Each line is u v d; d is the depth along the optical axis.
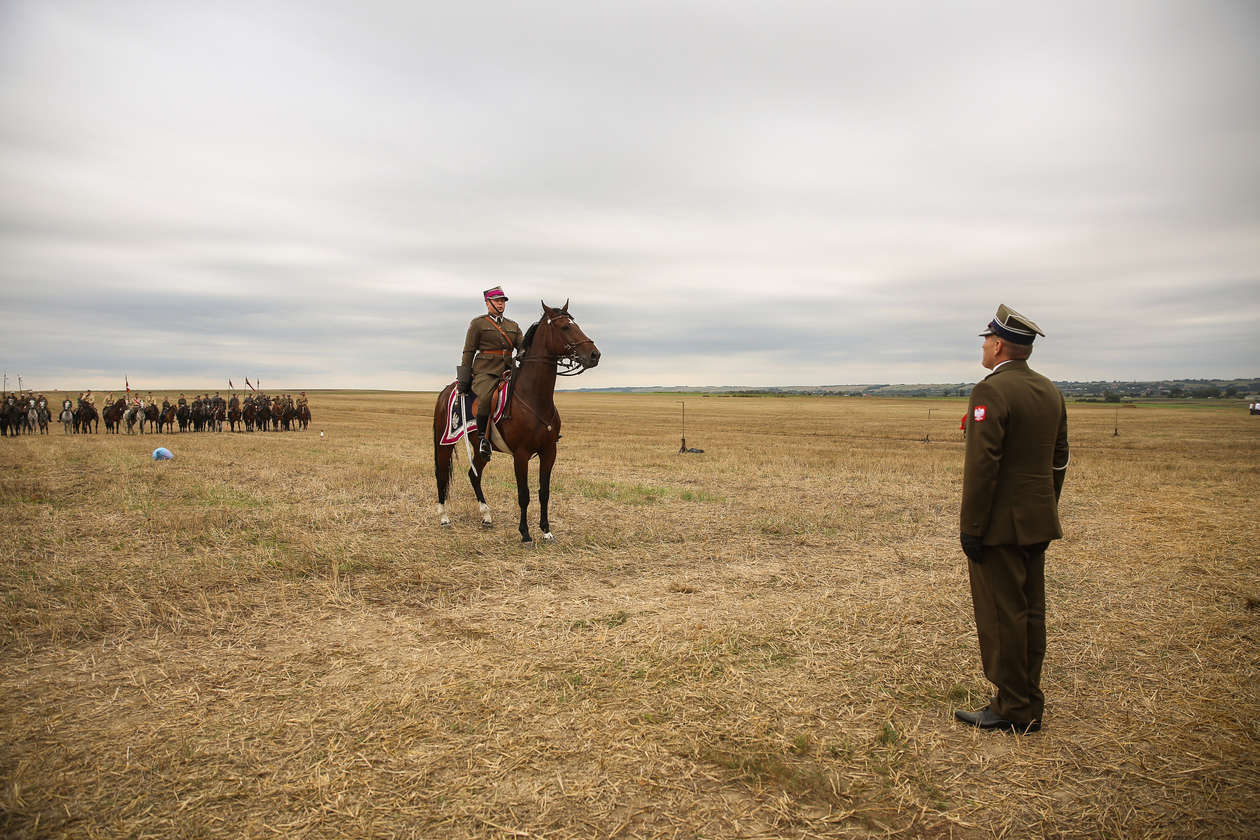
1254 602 5.85
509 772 3.25
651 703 3.97
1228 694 4.12
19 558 7.08
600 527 9.16
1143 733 3.65
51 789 3.06
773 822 2.91
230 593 6.06
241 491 11.77
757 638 5.03
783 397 153.38
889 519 10.05
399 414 63.53
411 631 5.20
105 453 19.66
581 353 7.87
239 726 3.67
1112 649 4.86
